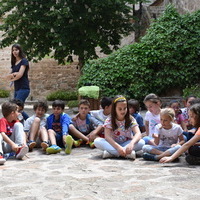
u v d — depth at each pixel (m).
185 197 2.62
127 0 14.95
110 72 11.22
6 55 19.78
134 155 4.21
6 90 19.66
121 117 4.43
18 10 14.12
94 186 2.97
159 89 11.34
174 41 11.05
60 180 3.20
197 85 11.08
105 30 15.43
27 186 2.99
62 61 15.62
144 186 2.94
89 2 14.21
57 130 5.31
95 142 4.42
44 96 19.86
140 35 17.22
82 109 5.50
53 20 13.80
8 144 4.56
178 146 4.12
